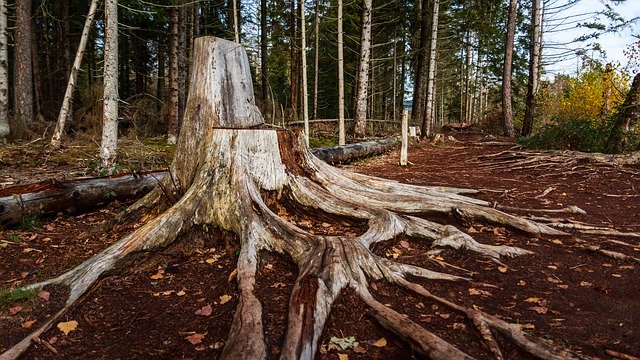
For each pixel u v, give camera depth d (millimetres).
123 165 8820
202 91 5027
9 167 8672
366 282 3324
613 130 10930
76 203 5730
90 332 2938
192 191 4496
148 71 27750
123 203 6328
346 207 4793
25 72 13133
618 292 3650
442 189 6727
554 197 7098
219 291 3420
